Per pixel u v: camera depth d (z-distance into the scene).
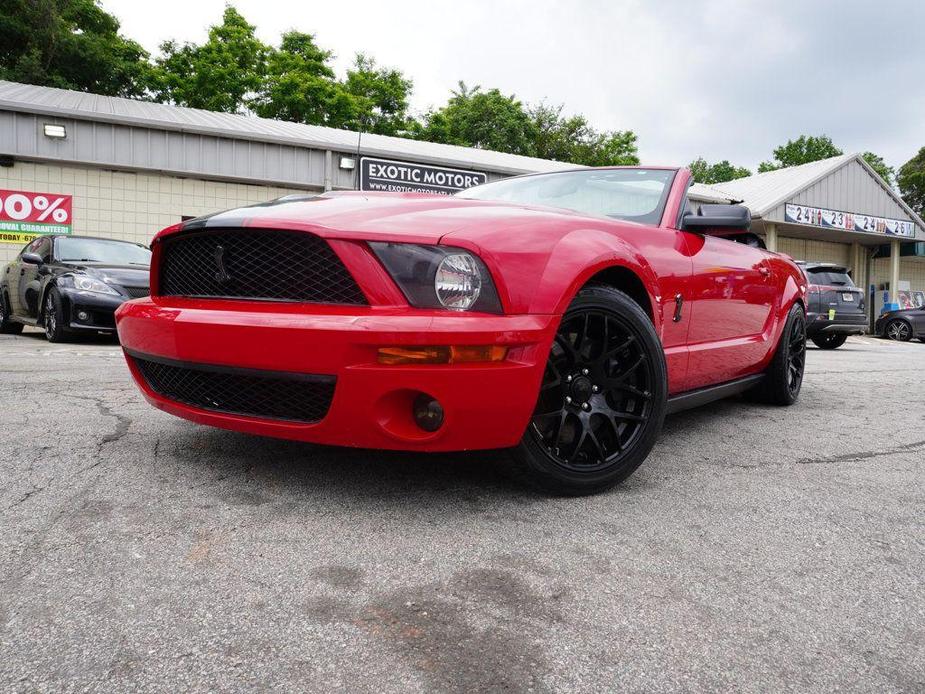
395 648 1.18
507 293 1.83
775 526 1.89
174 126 11.01
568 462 2.07
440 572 1.50
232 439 2.56
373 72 28.89
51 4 20.03
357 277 1.77
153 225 11.30
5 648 1.13
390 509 1.89
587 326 2.09
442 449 1.82
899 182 41.25
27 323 7.54
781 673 1.15
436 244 1.79
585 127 34.06
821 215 18.45
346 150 12.34
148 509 1.81
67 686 1.03
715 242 3.04
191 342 1.94
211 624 1.23
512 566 1.55
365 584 1.43
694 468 2.50
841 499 2.16
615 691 1.08
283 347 1.78
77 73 21.27
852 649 1.24
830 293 10.01
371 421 1.76
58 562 1.46
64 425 2.73
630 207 2.90
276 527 1.72
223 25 25.39
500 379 1.78
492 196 3.31
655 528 1.84
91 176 10.84
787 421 3.51
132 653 1.13
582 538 1.74
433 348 1.73
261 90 25.73
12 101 9.93
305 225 1.83
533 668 1.14
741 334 3.27
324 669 1.11
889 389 4.87
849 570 1.60
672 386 2.66
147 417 2.92
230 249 1.98
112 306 6.37
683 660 1.18
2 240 10.34
